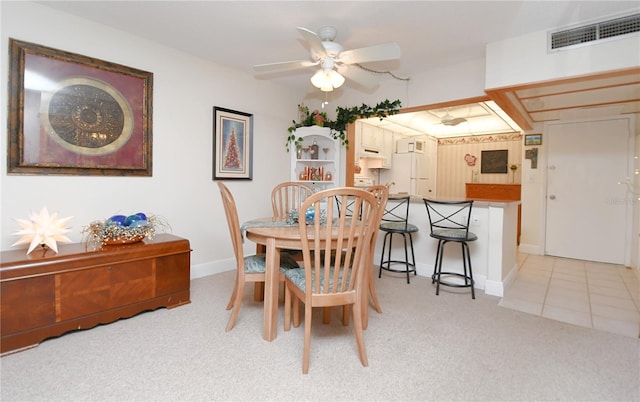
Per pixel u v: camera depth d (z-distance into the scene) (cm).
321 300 181
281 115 435
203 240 352
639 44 227
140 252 241
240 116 381
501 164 680
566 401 156
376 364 186
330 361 189
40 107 239
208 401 154
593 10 232
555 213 477
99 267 222
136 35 288
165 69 311
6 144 227
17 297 191
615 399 158
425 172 689
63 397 154
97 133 268
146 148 299
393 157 659
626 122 423
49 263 202
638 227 392
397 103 392
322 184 459
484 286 321
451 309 269
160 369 178
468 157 720
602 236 443
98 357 189
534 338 219
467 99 340
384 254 404
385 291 312
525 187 500
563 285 339
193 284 324
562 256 473
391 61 340
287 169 446
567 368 184
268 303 212
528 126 475
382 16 248
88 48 261
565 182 468
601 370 182
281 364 185
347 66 272
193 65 334
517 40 276
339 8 238
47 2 234
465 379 173
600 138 442
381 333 225
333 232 207
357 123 552
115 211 283
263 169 413
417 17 248
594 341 216
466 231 302
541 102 364
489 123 602
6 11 224
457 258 340
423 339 216
